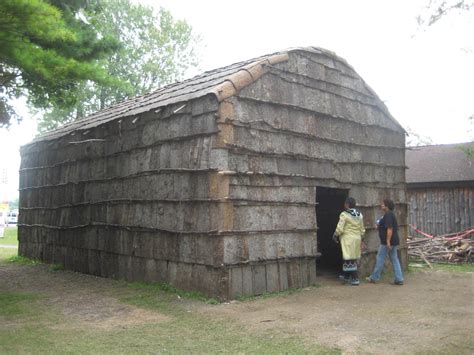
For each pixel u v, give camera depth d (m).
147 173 9.76
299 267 9.52
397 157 12.71
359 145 11.38
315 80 10.29
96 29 11.30
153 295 8.76
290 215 9.41
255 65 8.93
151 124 9.72
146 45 32.44
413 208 19.78
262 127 8.96
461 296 8.88
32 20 6.96
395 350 5.59
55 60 7.88
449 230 18.75
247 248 8.52
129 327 6.65
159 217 9.40
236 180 8.44
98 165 11.48
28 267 13.12
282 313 7.39
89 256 11.65
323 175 10.26
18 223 15.38
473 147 19.55
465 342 5.89
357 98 11.45
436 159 20.86
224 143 8.27
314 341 5.95
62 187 13.06
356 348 5.67
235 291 8.28
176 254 8.96
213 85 8.66
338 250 13.11
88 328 6.62
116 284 10.07
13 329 6.55
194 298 8.38
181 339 6.07
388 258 11.89
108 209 11.01
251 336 6.18
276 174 9.12
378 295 8.95
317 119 10.24
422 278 11.34
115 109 13.17
